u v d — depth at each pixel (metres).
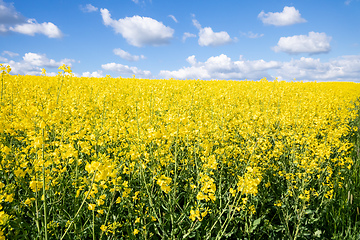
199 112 6.14
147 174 3.45
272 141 5.58
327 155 3.72
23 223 2.44
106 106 5.94
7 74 5.75
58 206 2.63
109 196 2.93
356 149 5.22
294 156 4.34
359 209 3.42
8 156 2.96
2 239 2.04
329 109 8.46
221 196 3.17
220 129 4.75
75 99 6.91
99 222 2.71
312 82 24.98
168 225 2.91
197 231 2.67
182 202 3.44
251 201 3.23
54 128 3.78
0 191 2.31
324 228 3.23
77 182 2.94
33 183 2.13
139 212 2.67
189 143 3.95
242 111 7.41
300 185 3.58
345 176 4.09
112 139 3.83
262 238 3.05
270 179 3.83
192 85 5.34
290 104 8.30
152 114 4.35
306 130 5.54
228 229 2.94
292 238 3.02
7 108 5.14
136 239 2.56
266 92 10.41
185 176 3.63
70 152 2.58
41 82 12.77
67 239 2.52
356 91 22.53
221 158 3.92
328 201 3.35
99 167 1.96
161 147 3.49
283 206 3.29
